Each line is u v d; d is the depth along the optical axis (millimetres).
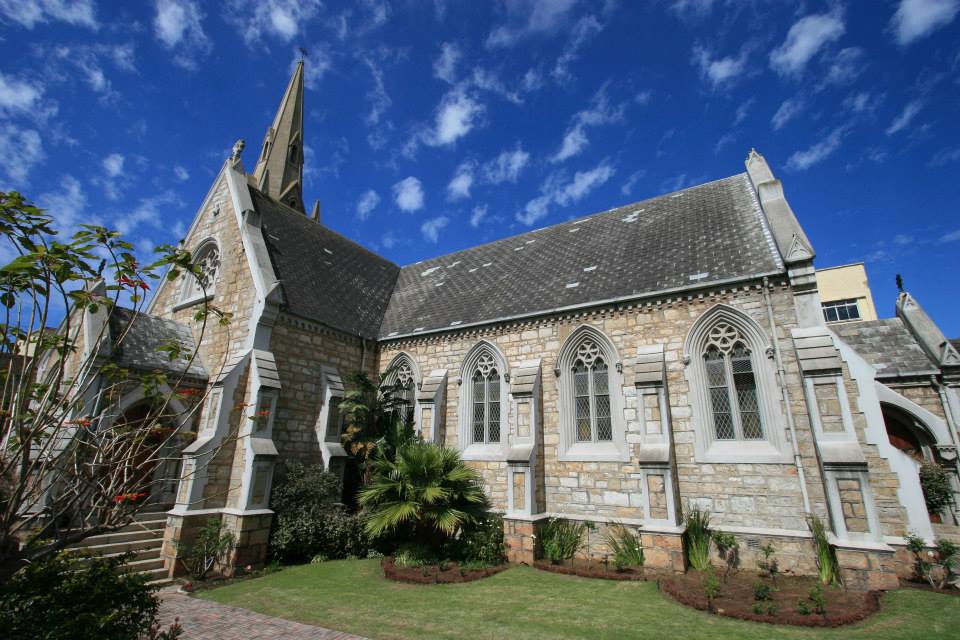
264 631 8789
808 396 12039
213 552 12891
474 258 25891
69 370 14164
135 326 16094
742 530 12461
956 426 15125
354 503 17156
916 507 11500
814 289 13047
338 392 17859
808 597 9898
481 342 18328
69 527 5504
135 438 6266
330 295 20859
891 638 7832
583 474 14992
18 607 5117
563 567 12891
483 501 15672
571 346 16438
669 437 13039
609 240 20500
